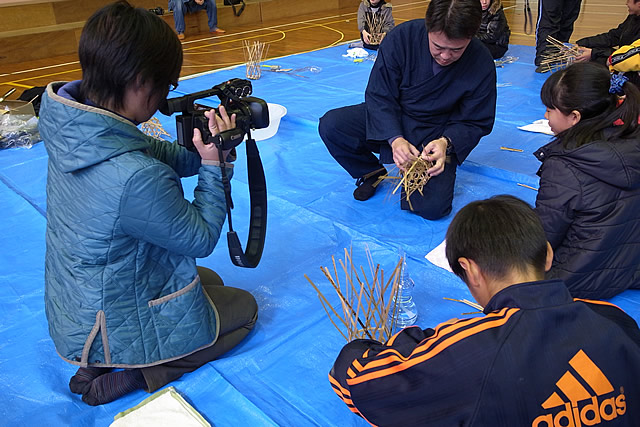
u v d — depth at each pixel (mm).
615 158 1419
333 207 2285
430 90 2043
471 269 872
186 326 1317
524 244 828
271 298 1723
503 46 4535
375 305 1429
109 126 1065
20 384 1402
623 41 3451
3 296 1750
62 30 5906
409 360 835
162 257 1254
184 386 1373
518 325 779
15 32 5602
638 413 783
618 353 782
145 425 1248
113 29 997
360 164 2389
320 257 1941
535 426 743
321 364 1447
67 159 1092
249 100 1312
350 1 9086
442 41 1789
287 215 2217
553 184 1527
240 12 7449
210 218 1239
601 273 1563
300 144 2980
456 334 808
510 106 3490
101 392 1319
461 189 2418
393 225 2137
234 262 1382
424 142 2172
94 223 1122
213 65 5078
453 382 782
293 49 5758
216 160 1259
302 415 1288
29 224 2188
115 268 1178
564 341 773
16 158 2836
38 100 3586
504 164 2625
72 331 1214
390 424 849
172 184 1134
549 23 4172
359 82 4121
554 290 806
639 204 1506
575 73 1472
